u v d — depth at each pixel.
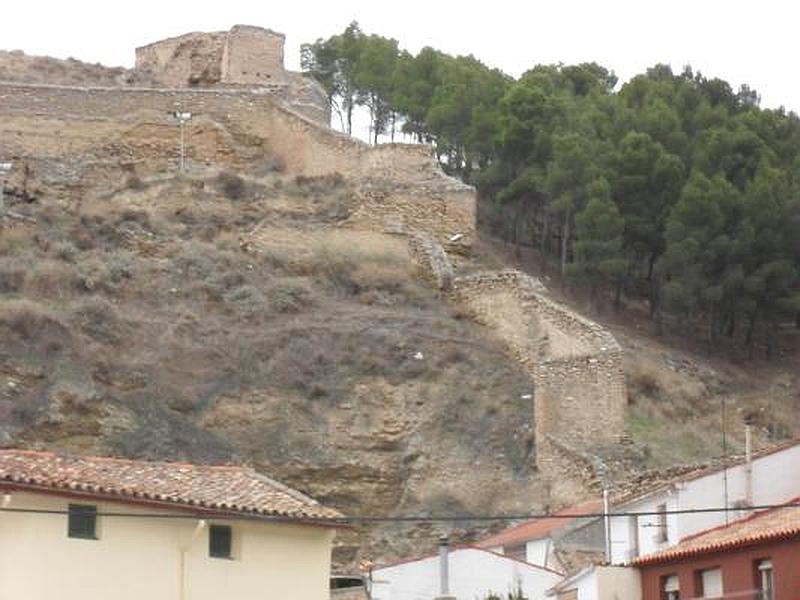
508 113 147.00
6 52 157.00
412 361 113.69
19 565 60.16
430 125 155.75
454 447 108.44
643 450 106.31
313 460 107.19
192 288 118.94
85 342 109.94
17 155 139.75
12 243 121.06
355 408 110.19
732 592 66.62
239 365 111.81
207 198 131.88
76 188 136.12
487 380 113.31
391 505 106.62
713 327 133.88
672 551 70.50
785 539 65.00
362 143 136.75
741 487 79.06
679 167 138.00
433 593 81.69
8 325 108.94
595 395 107.38
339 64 172.00
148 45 159.38
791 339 137.00
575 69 171.50
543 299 116.25
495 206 146.50
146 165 141.12
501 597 78.44
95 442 104.62
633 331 132.62
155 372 109.88
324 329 116.19
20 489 60.66
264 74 154.88
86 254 120.75
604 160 138.62
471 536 101.56
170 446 105.62
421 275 125.38
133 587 61.78
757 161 143.50
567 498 103.12
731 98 164.62
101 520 61.81
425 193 131.25
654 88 158.75
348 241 128.50
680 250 131.88
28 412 104.50
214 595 63.12
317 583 65.38
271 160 143.25
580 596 73.81
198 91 145.12
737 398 123.94
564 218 140.50
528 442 108.00
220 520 63.59
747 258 132.88
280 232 127.38
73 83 153.88
